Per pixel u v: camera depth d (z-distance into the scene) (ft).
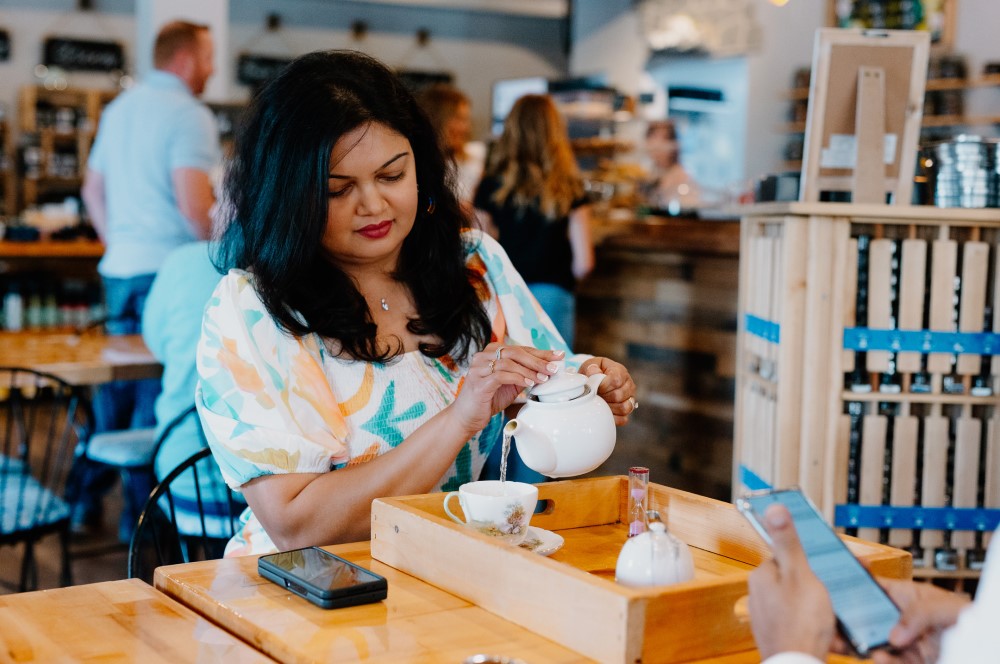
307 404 4.83
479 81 34.22
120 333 13.32
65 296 21.81
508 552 3.51
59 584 11.19
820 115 8.15
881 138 8.06
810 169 8.21
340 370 5.06
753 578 2.84
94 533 13.20
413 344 5.36
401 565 4.06
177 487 8.16
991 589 2.18
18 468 10.12
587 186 18.35
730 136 27.14
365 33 32.81
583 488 4.62
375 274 5.35
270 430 4.64
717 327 13.34
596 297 15.55
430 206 5.45
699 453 13.71
